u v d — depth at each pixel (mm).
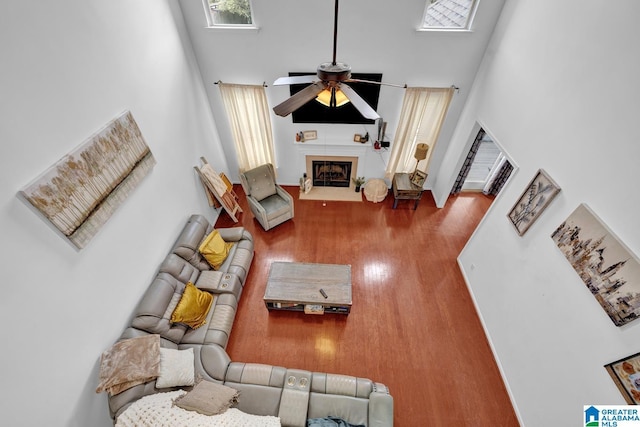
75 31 2381
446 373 3533
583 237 2461
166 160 3768
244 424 2508
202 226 4227
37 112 2070
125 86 2979
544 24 3100
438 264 4809
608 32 2344
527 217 3170
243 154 5637
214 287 3822
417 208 5887
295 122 5238
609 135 2291
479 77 4457
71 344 2334
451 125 5223
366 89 4754
